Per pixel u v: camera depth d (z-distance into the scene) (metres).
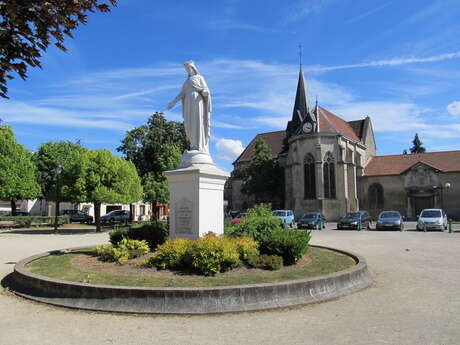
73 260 10.31
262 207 14.55
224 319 6.15
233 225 11.86
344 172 46.25
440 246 16.72
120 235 11.05
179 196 10.15
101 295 6.82
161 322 6.03
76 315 6.46
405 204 47.62
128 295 6.69
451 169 45.44
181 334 5.47
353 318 6.17
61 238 23.92
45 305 7.12
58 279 7.70
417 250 15.27
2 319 6.27
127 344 5.09
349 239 21.11
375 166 52.31
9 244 19.81
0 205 66.06
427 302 7.16
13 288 8.37
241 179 65.12
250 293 6.72
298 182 47.78
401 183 48.09
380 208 49.03
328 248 13.16
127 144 43.38
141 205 58.53
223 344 5.05
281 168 55.78
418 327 5.71
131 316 6.37
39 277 7.79
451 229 26.97
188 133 10.84
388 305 6.95
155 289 6.62
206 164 10.32
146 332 5.57
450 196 45.00
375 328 5.67
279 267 8.84
